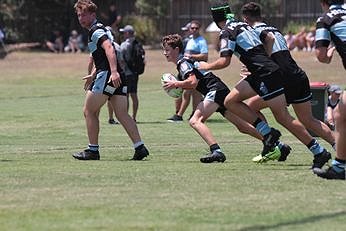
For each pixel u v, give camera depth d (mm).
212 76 33656
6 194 25078
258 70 31203
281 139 45844
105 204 23469
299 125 31016
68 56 136375
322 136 31328
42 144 43875
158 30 163625
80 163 33188
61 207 23047
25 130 51625
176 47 33906
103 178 28281
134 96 57031
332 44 29891
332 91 47438
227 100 32812
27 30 160750
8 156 36719
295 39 140125
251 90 32375
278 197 24531
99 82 34250
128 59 55938
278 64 31328
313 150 30766
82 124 55156
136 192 25406
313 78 97125
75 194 25047
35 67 119562
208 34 146125
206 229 20312
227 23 32031
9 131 51031
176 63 34000
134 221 21250
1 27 159875
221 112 33969
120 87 34562
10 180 27781
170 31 164375
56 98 78312
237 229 20312
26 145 43344
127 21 159250
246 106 32844
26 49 155000
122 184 26938
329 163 32656
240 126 33719
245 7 32344
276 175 29125
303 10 158375
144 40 159250
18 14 160625
